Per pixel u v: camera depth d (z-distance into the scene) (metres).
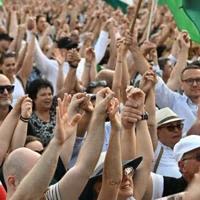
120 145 10.81
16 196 9.62
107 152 10.66
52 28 32.44
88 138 10.53
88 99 11.85
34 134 16.55
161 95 17.08
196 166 11.76
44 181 9.66
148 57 20.94
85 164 10.45
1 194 10.62
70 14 39.12
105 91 10.70
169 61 21.75
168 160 14.24
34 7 40.56
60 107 10.02
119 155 10.66
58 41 24.03
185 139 11.92
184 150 11.82
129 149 11.84
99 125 10.53
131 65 19.69
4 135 13.12
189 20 19.17
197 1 19.11
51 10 41.59
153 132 13.41
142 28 30.22
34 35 22.33
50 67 23.05
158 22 34.97
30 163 10.66
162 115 14.56
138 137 12.09
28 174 9.72
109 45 24.97
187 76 17.20
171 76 19.03
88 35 26.23
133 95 11.79
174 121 14.49
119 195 11.04
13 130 13.19
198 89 17.14
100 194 10.70
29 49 21.80
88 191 11.14
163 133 14.49
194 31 19.16
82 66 22.81
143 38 25.31
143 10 34.91
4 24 34.19
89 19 33.59
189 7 19.11
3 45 24.81
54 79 23.03
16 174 10.67
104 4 41.81
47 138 16.61
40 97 16.70
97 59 24.58
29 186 9.64
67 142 12.61
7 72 19.91
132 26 17.39
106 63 24.78
